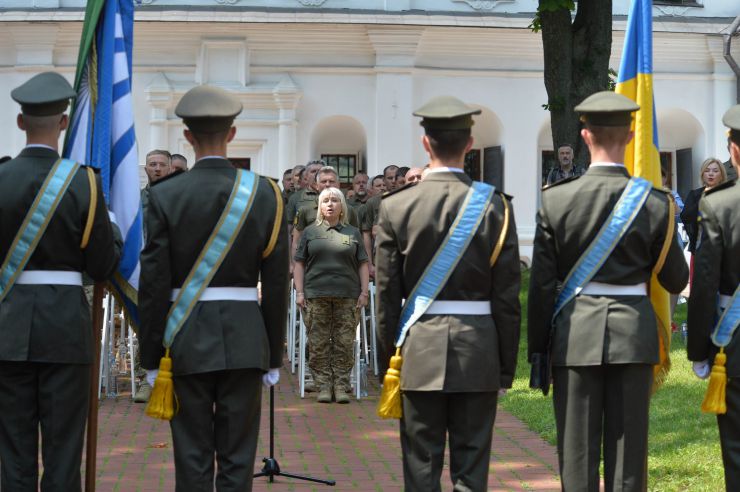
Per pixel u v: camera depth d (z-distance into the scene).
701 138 25.83
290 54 24.52
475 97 25.00
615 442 6.14
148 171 11.03
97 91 7.80
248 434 6.12
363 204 15.55
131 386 12.39
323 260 11.67
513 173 25.12
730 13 25.88
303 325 12.15
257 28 24.06
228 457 6.07
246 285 6.14
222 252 6.04
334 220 11.75
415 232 6.04
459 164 6.16
